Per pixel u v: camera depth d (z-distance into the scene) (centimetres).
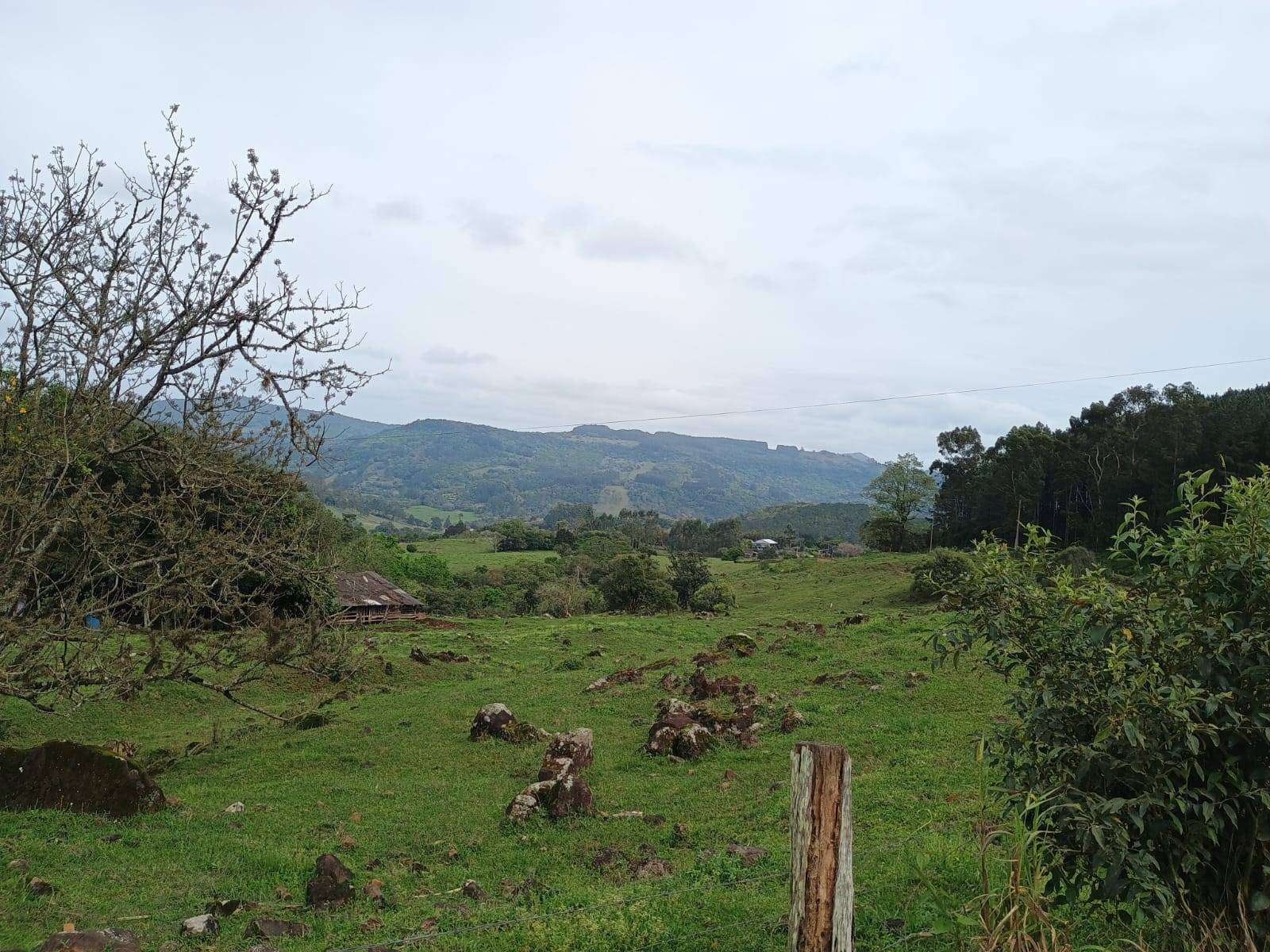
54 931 874
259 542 1363
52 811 1334
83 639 1195
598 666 3306
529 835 1331
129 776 1408
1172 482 6731
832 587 6956
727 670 2773
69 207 1111
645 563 6700
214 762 1989
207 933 896
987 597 661
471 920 910
